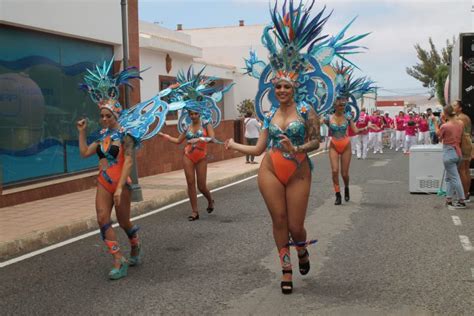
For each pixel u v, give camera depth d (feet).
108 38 46.16
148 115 21.38
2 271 21.97
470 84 40.52
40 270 22.02
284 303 17.58
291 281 18.63
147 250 25.05
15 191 35.76
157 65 70.44
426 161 41.19
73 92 43.19
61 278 20.83
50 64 40.55
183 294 18.61
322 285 19.42
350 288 19.03
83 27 42.91
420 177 41.37
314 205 36.65
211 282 19.93
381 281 19.77
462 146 36.37
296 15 17.87
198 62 85.46
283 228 18.47
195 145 31.86
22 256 24.40
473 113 40.42
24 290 19.40
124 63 38.24
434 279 19.89
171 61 73.92
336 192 36.83
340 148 36.81
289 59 18.03
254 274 20.88
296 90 18.39
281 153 18.08
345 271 21.12
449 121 34.88
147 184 46.62
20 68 37.55
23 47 37.81
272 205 18.28
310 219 31.78
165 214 34.58
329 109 18.75
